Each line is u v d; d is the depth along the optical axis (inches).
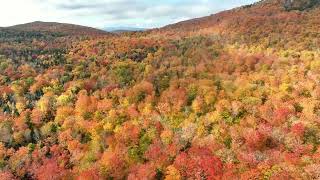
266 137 3548.2
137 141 4148.6
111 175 3703.3
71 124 4515.3
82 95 4995.1
